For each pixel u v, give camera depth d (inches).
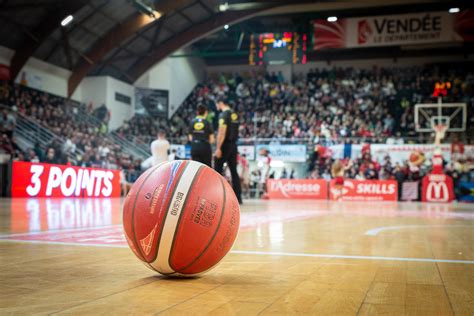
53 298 66.4
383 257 112.9
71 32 820.0
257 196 847.7
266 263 102.3
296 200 722.2
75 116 893.8
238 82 1211.2
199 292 71.9
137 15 858.1
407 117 1025.5
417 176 788.0
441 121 972.6
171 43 1015.0
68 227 182.9
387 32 987.3
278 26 1156.5
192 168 80.7
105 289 73.2
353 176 813.2
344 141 876.6
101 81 971.9
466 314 59.7
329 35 1017.5
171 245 75.9
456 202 738.8
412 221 257.0
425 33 968.9
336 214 324.2
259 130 1016.9
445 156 797.9
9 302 63.7
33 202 387.2
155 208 76.7
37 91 837.8
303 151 866.1
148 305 62.8
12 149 655.1
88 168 543.8
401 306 63.9
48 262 99.2
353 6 997.8
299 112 1086.4
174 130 1039.6
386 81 1131.9
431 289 75.4
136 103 1064.8
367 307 63.1
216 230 78.6
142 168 767.1
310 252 121.3
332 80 1163.9
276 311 60.5
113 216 249.8
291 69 1269.7
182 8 913.5
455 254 119.6
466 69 1152.8
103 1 781.9
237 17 978.1
